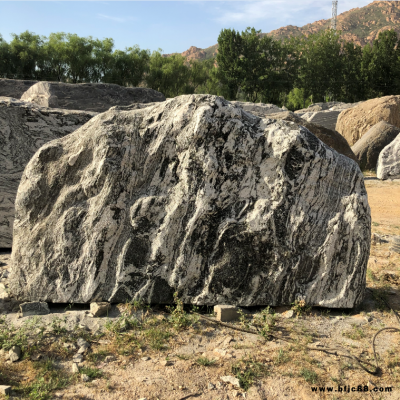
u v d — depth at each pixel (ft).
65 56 116.78
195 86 140.87
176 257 11.72
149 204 11.74
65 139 12.78
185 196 11.65
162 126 11.89
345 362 9.73
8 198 17.51
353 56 130.11
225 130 11.60
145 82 132.87
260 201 11.82
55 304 12.00
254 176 11.88
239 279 11.82
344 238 11.98
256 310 12.18
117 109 12.92
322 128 31.96
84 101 39.45
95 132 12.07
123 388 8.58
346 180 12.15
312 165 11.86
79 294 11.71
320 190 12.00
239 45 126.00
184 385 8.73
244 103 62.28
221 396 8.45
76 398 8.23
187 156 11.67
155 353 9.87
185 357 9.70
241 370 9.26
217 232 11.71
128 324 10.98
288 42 130.52
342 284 12.11
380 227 23.16
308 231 11.89
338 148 32.35
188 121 11.66
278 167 11.81
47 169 12.41
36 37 119.24
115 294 11.69
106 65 122.31
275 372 9.28
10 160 17.42
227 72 127.54
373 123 53.47
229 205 11.80
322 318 11.85
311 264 11.96
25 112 17.48
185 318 11.16
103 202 11.74
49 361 9.29
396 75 126.00
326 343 10.59
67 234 11.87
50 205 12.23
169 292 11.84
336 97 134.62
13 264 12.23
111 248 11.77
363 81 126.82
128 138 11.92
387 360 9.86
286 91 135.44
